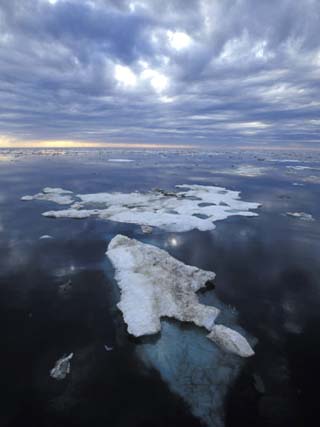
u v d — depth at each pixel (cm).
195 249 2577
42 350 1363
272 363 1312
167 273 1938
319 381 1230
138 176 7406
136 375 1230
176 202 4294
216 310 1594
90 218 3428
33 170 8169
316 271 2202
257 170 9194
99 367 1269
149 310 1577
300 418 1070
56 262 2248
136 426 1026
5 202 4228
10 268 2145
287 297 1852
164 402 1112
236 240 2819
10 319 1580
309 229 3194
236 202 4450
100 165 10006
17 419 1043
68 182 6241
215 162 12288
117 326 1533
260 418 1065
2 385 1174
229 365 1288
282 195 5078
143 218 3409
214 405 1108
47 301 1747
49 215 3472
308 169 9638
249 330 1538
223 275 2117
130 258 2180
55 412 1070
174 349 1370
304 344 1442
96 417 1055
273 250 2589
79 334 1473
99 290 1864
